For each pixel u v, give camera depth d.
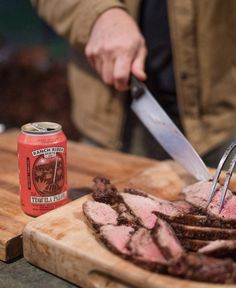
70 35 1.89
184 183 1.54
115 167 1.74
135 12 1.94
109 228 1.14
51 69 2.84
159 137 1.59
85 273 1.07
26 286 1.09
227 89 2.00
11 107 2.77
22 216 1.30
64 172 1.30
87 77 2.14
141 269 1.01
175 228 1.12
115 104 2.07
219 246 1.04
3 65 2.83
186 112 1.98
